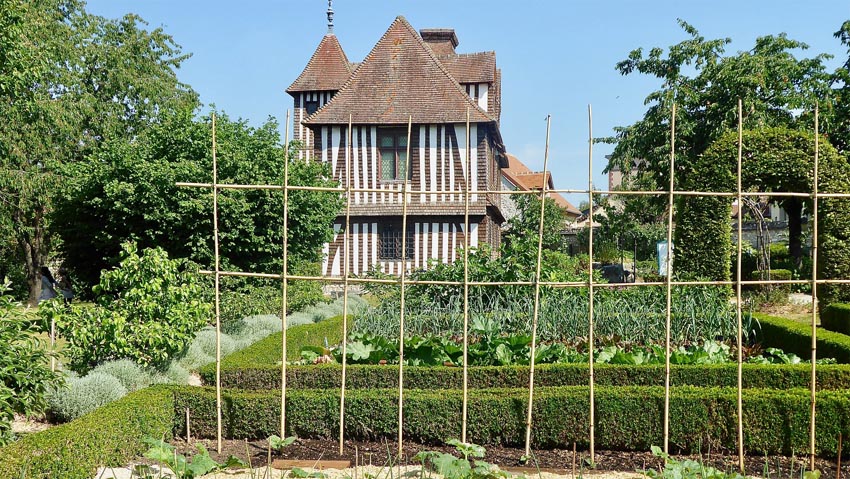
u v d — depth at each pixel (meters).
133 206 14.75
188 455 5.64
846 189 12.57
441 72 23.31
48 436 4.81
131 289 8.02
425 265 22.58
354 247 22.91
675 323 9.52
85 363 7.91
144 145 15.91
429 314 10.66
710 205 13.34
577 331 9.59
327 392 6.32
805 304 14.52
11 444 4.67
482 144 22.53
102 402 6.89
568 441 6.03
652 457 5.84
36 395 5.66
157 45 28.45
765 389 6.12
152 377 7.92
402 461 5.62
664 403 5.94
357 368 7.36
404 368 7.30
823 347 8.73
